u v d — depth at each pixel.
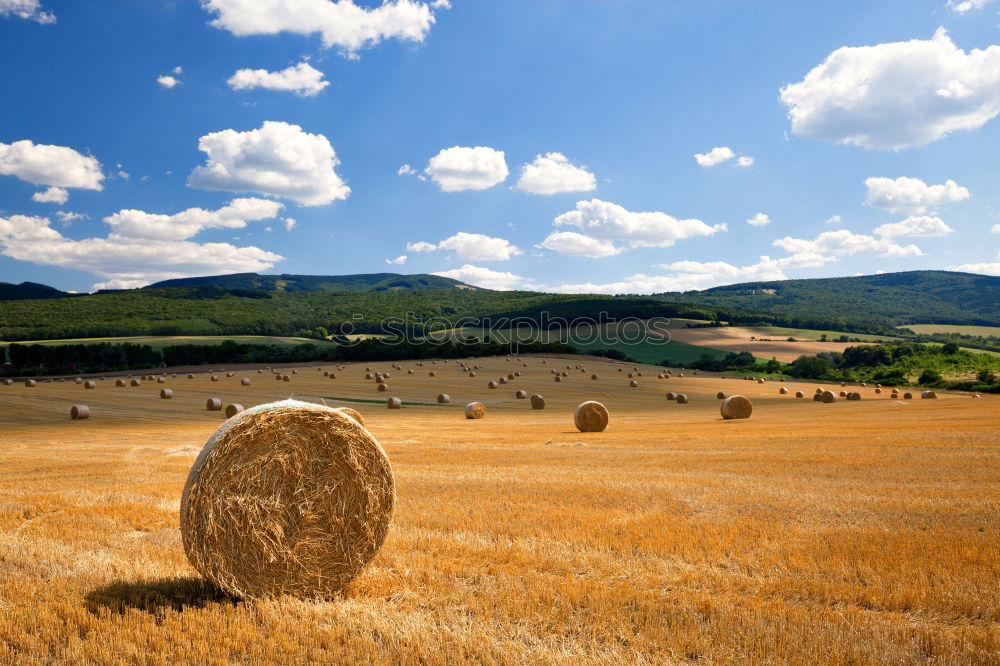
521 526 9.87
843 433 24.69
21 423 36.00
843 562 7.83
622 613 6.37
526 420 39.03
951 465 15.44
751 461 17.22
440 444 23.50
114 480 14.89
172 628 6.05
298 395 53.34
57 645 5.71
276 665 5.46
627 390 62.62
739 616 6.23
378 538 7.56
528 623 6.22
